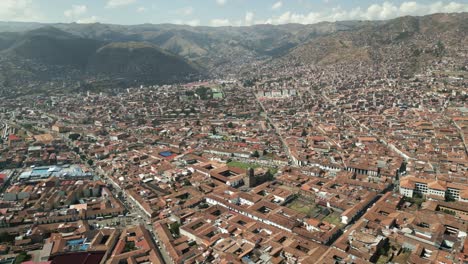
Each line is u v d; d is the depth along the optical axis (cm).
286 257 19238
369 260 18650
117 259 19225
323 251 19475
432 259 18112
